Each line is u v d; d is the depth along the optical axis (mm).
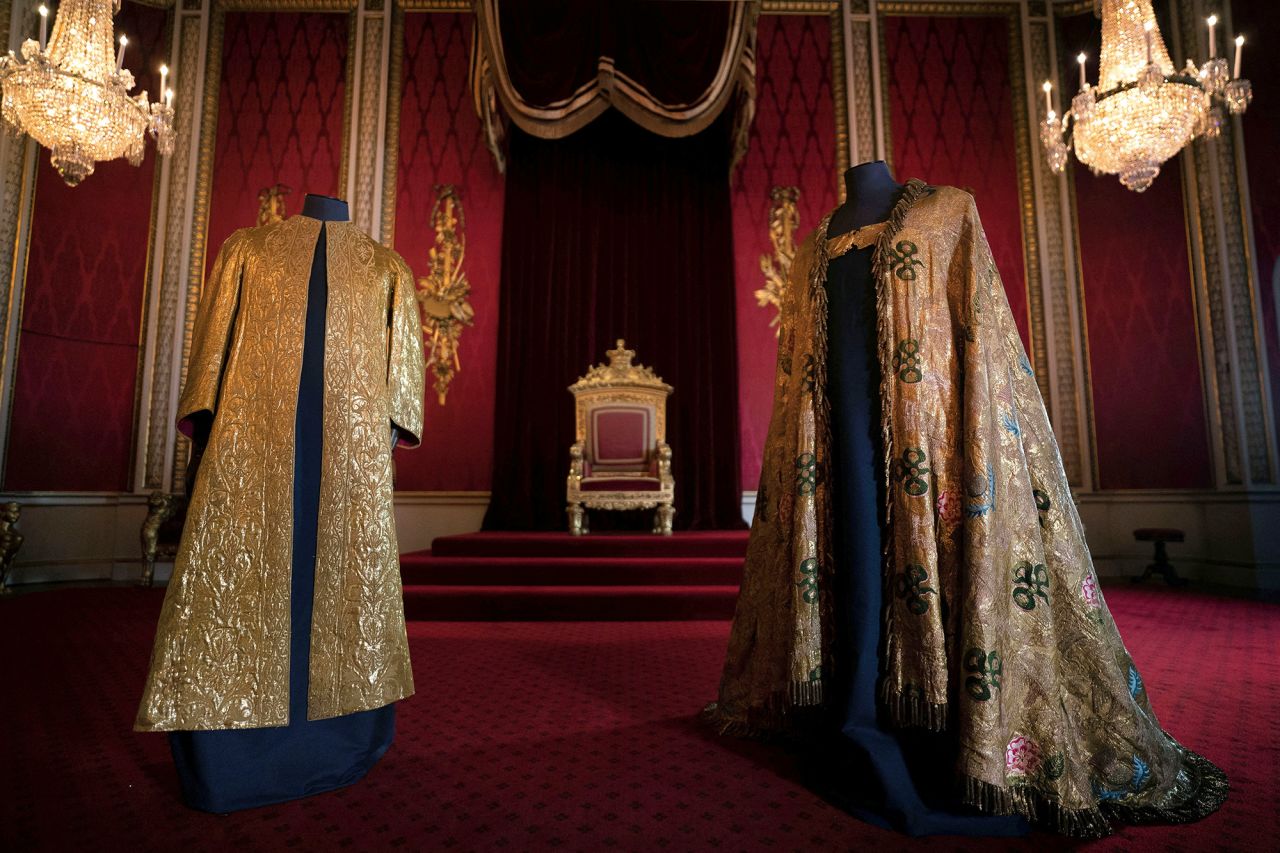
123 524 5590
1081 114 4098
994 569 1413
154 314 5770
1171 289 5672
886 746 1461
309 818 1441
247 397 1620
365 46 6262
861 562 1552
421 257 6047
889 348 1598
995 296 1647
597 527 5824
